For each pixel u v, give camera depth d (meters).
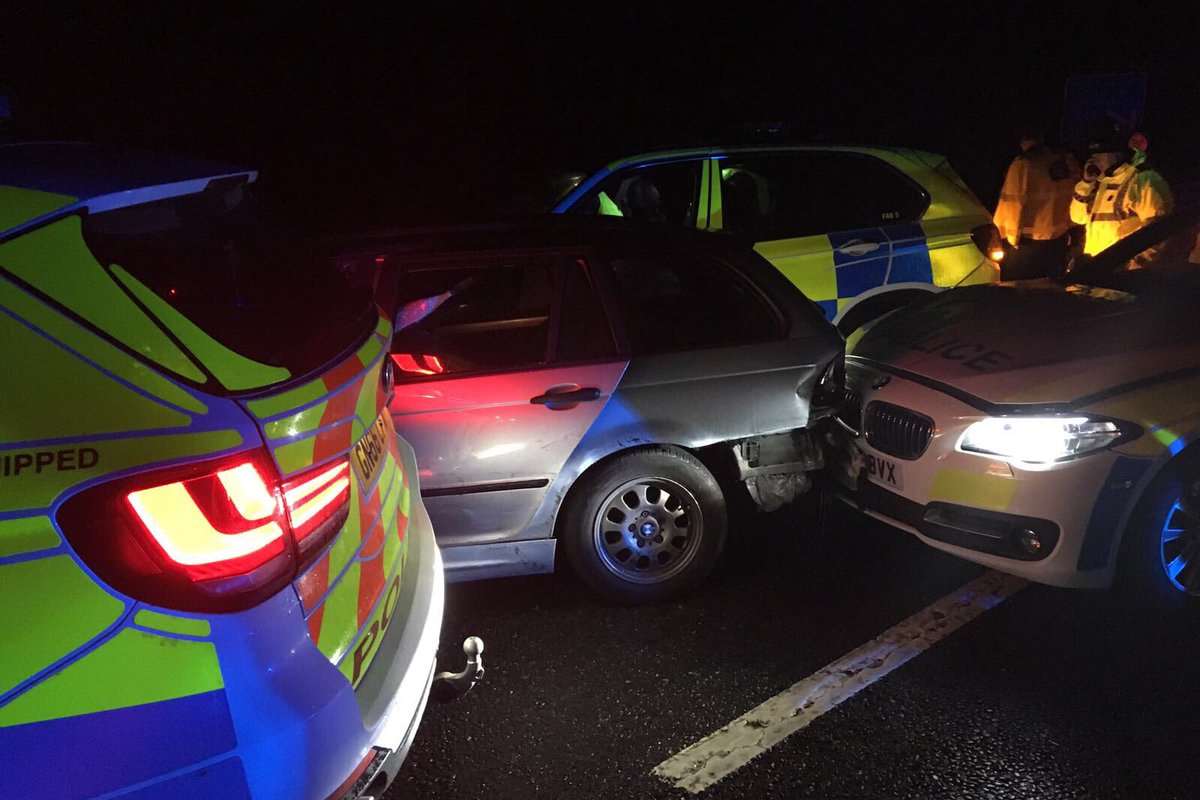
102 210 1.78
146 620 1.58
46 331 1.57
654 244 3.69
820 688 3.15
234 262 2.09
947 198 5.86
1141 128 12.63
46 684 1.53
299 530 1.75
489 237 3.64
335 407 1.89
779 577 3.89
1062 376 3.47
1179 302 3.89
